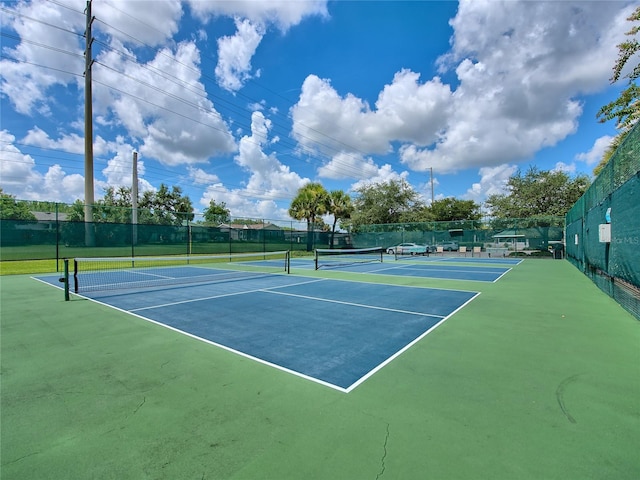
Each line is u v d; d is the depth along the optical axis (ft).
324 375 12.06
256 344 15.64
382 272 48.80
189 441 8.09
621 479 6.61
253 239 79.77
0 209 53.21
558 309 22.85
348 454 7.52
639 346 14.97
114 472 7.00
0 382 11.59
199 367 12.86
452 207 161.79
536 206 115.55
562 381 11.32
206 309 23.16
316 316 21.13
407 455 7.45
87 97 76.02
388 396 10.37
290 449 7.73
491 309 22.98
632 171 19.75
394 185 132.36
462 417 9.07
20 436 8.37
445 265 61.26
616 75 25.63
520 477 6.69
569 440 7.96
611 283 26.09
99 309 23.22
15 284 35.47
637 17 22.98
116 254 60.39
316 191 98.63
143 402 10.10
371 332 17.56
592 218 34.99
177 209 159.63
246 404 9.93
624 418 8.93
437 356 13.89
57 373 12.34
